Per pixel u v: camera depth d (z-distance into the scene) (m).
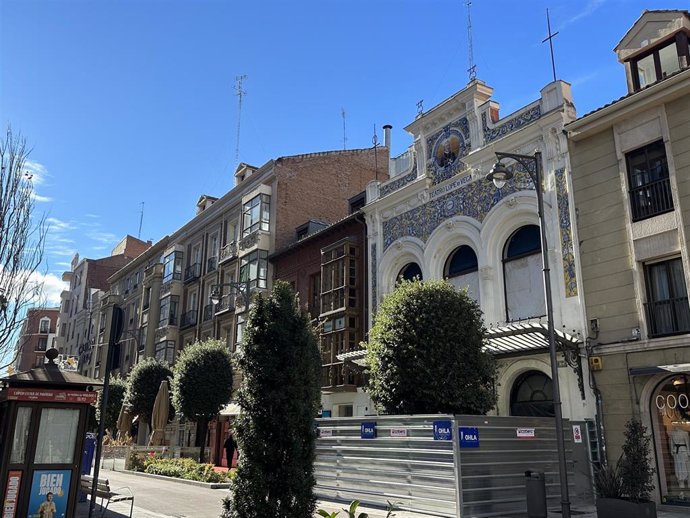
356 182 33.50
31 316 15.10
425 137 20.83
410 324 13.48
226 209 35.19
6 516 8.95
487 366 13.48
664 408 12.84
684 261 12.84
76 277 68.62
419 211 20.53
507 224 17.19
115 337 9.75
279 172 30.62
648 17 15.44
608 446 13.45
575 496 13.02
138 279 48.06
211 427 30.12
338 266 23.55
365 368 19.08
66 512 9.39
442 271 19.36
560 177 15.68
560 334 13.80
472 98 18.94
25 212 13.69
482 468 11.56
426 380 12.95
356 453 13.96
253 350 8.73
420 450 12.17
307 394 8.63
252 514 7.95
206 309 35.09
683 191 13.16
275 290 9.15
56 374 9.84
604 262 14.34
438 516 11.38
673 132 13.55
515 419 12.38
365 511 12.23
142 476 21.53
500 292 17.05
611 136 14.78
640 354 13.23
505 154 11.77
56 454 9.52
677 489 12.38
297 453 8.19
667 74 14.70
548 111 16.16
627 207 14.09
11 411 9.32
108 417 35.50
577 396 14.19
